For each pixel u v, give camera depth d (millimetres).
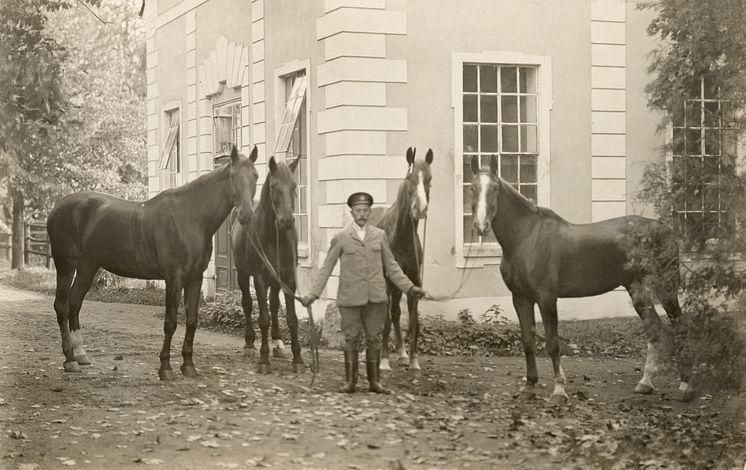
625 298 12812
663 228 8102
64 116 12555
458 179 12219
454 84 12242
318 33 12445
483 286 12172
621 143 12883
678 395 8469
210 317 13766
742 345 7875
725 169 7926
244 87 14945
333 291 11992
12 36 11375
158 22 18125
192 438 6824
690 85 8102
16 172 12828
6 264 22203
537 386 9078
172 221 9242
